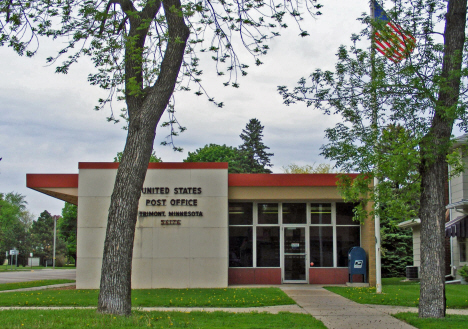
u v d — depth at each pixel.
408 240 31.94
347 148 12.61
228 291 17.22
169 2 12.61
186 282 19.09
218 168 19.67
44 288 19.81
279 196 20.09
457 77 11.32
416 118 11.88
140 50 11.99
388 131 12.35
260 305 13.87
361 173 12.98
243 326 10.17
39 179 19.84
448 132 11.64
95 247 19.17
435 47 11.96
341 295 16.27
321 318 11.62
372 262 19.47
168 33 12.62
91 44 13.45
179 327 9.97
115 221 11.54
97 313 11.06
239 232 20.89
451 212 23.72
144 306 13.71
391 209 13.33
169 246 19.27
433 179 11.67
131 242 11.61
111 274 11.30
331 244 20.81
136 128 12.02
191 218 19.39
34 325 9.69
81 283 19.03
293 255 20.80
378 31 12.77
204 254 19.23
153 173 19.61
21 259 88.25
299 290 17.83
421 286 11.52
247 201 20.97
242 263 20.70
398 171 11.55
